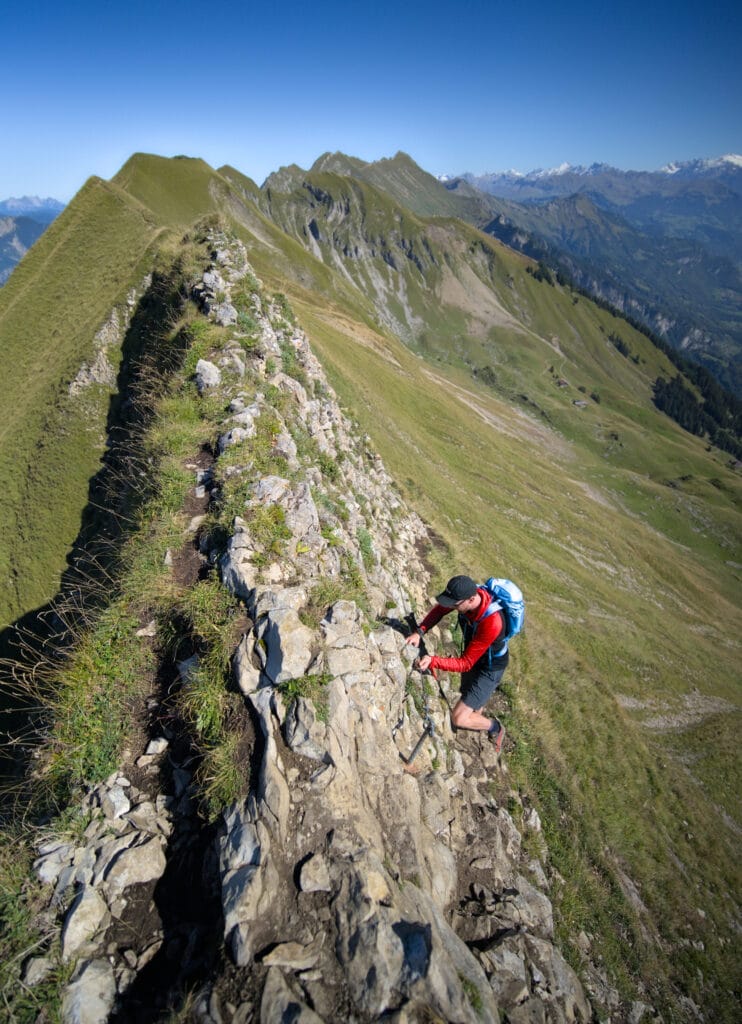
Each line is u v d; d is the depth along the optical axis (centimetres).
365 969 497
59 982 501
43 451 3547
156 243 4281
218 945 509
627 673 3728
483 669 793
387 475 2966
